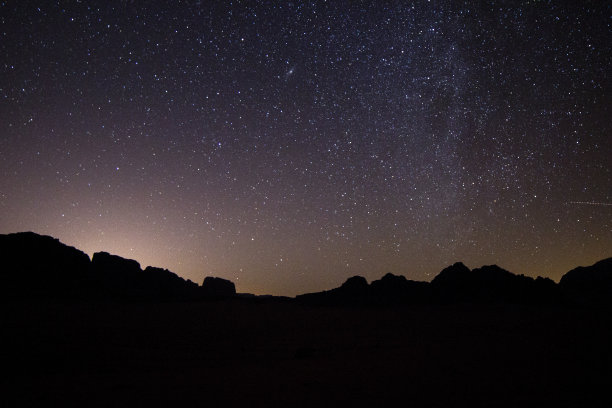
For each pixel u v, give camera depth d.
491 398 4.68
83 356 7.41
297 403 4.55
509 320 13.17
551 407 4.32
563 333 10.10
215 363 7.28
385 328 11.73
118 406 4.44
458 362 6.84
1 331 8.76
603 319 12.73
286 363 7.11
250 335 10.43
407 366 6.59
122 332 9.84
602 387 5.09
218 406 4.45
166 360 7.48
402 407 4.39
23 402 4.60
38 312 11.83
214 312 14.77
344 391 5.05
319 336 10.38
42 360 6.99
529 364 6.53
